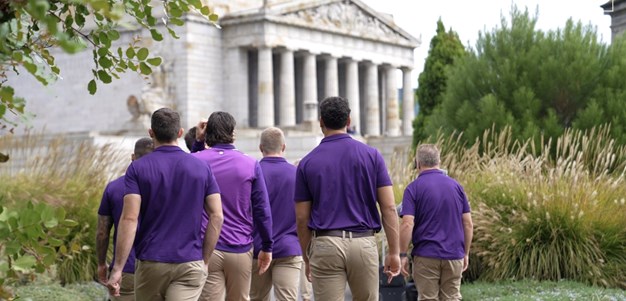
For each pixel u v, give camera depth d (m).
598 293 15.30
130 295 11.82
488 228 17.92
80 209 19.27
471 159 20.78
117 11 4.17
